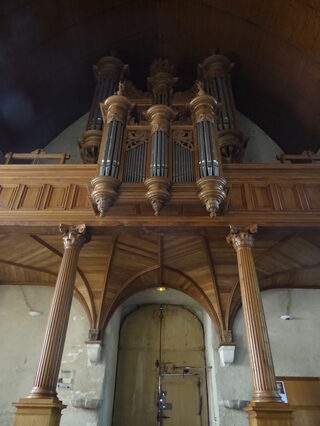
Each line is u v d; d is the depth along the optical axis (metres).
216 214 5.64
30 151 10.02
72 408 7.14
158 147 5.87
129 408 8.91
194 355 9.59
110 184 5.30
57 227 5.72
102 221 5.65
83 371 7.51
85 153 8.51
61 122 10.43
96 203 5.34
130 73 11.32
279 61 8.83
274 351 7.62
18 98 8.88
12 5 7.29
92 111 9.18
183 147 6.10
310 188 6.03
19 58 8.30
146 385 9.20
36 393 4.20
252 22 8.65
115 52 10.38
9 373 7.45
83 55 9.81
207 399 8.91
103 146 5.95
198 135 6.09
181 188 5.39
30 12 7.70
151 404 8.95
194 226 5.57
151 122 6.38
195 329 10.01
